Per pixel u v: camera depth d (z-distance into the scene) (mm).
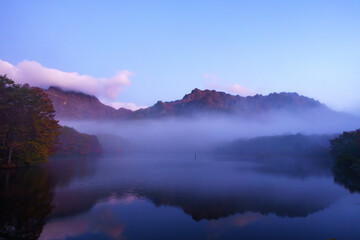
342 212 26641
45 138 66000
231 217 24656
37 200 28812
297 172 67250
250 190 38812
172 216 24703
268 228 21703
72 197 31156
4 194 31016
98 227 20953
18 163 61688
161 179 49344
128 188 38406
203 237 19391
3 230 19469
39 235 18812
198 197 33219
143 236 19312
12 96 55781
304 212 26500
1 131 55969
